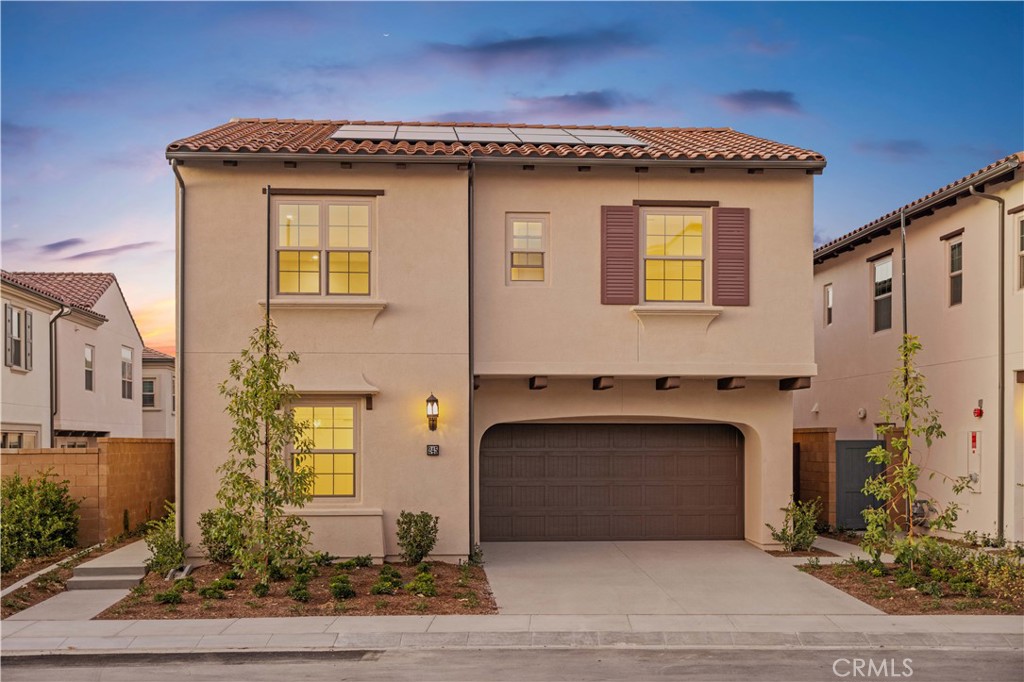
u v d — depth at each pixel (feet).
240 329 46.50
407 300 47.37
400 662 30.66
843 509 56.65
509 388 50.83
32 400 75.31
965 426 54.19
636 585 41.93
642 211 49.34
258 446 43.29
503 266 48.52
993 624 35.06
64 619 36.01
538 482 54.03
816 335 75.87
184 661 30.86
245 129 55.36
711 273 49.14
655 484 54.44
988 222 52.37
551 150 48.29
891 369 62.23
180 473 45.68
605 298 48.49
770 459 51.52
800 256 49.52
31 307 75.20
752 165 48.32
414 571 44.19
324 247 47.21
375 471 46.85
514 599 39.14
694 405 51.60
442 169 47.67
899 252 62.08
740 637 33.55
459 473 47.19
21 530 45.60
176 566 43.24
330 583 39.88
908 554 42.52
